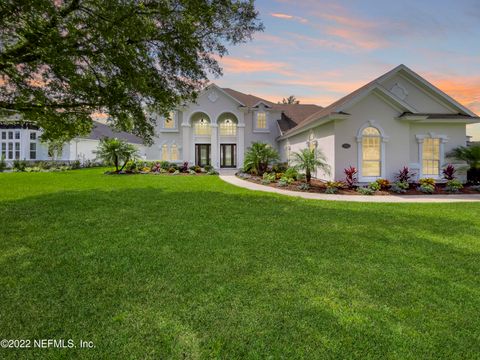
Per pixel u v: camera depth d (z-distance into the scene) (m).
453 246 4.77
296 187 12.67
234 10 8.38
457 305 2.94
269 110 26.16
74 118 10.55
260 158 17.48
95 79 8.35
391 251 4.52
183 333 2.44
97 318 2.66
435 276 3.61
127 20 6.80
